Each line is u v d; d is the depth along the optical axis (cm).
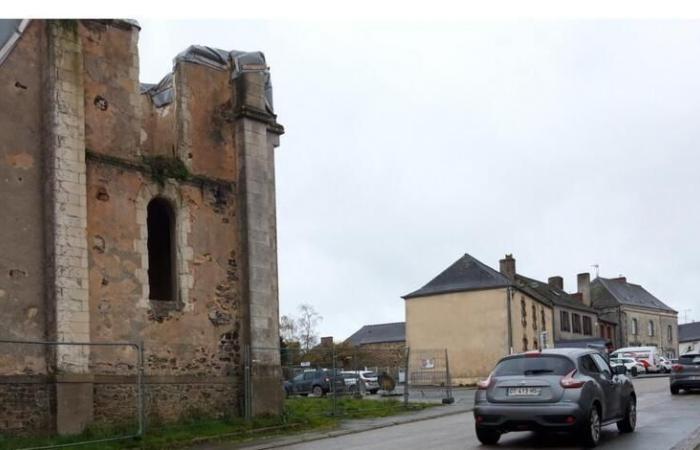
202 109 1855
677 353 7931
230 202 1875
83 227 1523
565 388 1217
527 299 4959
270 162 1981
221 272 1822
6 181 1448
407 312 5006
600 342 5312
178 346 1692
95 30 1625
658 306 7775
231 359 1809
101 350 1535
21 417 1396
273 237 1947
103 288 1558
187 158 1798
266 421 1770
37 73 1531
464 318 4750
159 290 1811
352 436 1622
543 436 1405
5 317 1406
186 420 1677
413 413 2177
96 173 1585
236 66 1928
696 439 1271
